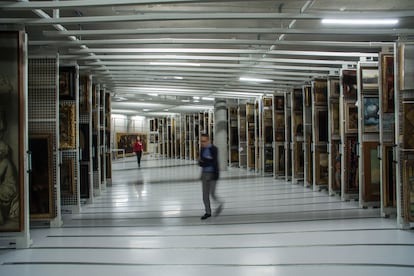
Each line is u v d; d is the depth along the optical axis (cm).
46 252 419
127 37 630
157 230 516
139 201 766
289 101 1089
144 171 1495
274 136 1162
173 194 858
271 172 1259
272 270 348
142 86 1019
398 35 498
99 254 409
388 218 577
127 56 660
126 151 2717
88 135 728
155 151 2941
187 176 1270
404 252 399
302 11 435
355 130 748
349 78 745
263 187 969
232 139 1659
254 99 1396
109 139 1035
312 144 915
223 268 356
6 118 427
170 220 581
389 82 562
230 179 1166
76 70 625
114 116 2581
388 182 580
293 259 379
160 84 988
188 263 373
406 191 495
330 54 637
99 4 377
